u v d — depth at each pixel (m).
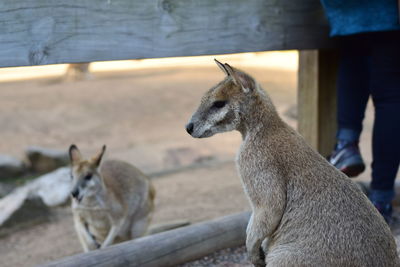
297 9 6.54
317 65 7.18
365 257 3.92
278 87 18.22
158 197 9.34
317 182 4.23
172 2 5.62
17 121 15.02
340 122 6.56
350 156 6.43
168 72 21.34
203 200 8.91
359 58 6.43
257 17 6.26
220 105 4.57
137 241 5.27
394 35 5.73
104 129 14.52
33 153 11.76
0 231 8.49
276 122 4.53
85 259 4.90
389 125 5.80
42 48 4.87
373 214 4.10
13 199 9.14
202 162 11.81
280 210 4.29
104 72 21.95
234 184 9.63
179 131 14.15
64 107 16.02
